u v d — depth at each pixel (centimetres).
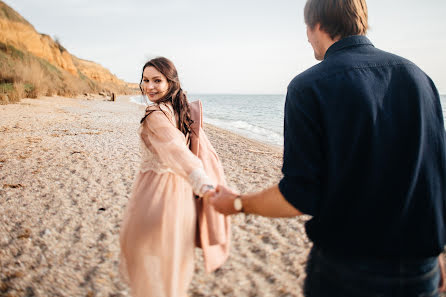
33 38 3822
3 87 1973
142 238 169
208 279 246
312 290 111
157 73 184
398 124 95
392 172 94
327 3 112
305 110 99
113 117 1602
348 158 95
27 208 381
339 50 109
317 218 102
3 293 222
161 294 165
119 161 639
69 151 716
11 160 616
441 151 99
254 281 245
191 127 196
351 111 95
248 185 518
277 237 321
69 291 228
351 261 97
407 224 94
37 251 282
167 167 181
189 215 184
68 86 3506
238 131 1566
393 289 95
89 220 351
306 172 97
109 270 256
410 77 99
